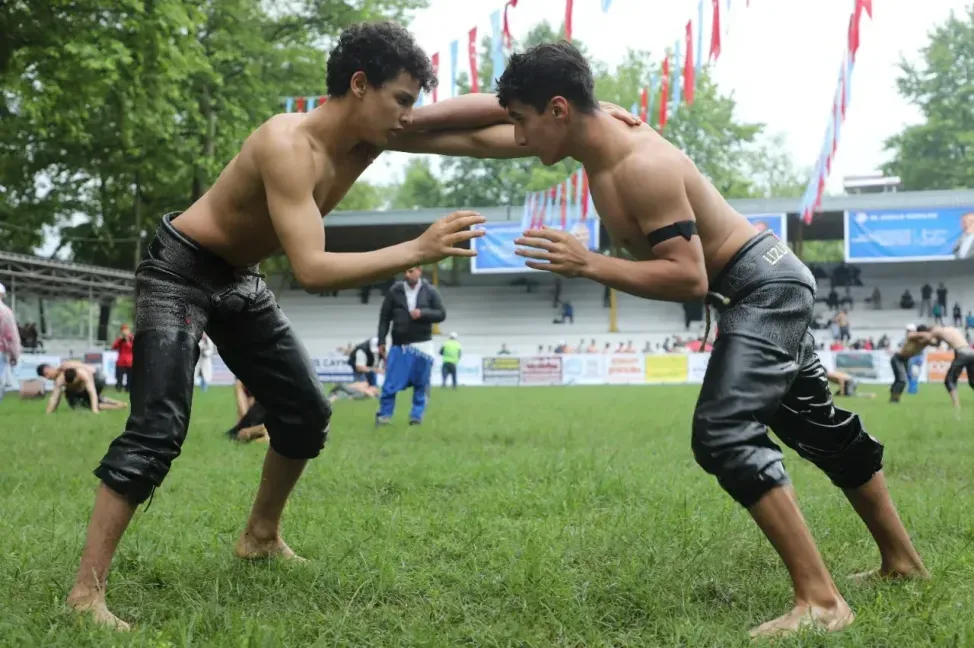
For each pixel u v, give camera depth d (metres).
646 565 3.61
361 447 8.78
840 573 3.68
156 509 5.12
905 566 3.48
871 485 3.46
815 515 4.67
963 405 16.97
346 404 18.20
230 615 2.98
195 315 3.33
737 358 3.04
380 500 5.60
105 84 19.95
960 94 59.81
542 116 3.09
